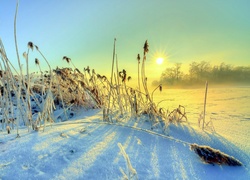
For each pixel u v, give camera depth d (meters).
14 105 3.66
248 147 2.00
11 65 2.28
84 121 2.58
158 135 2.20
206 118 3.48
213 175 1.52
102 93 3.96
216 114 3.86
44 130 2.06
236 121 3.17
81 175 1.36
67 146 1.71
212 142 2.17
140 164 1.57
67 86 4.21
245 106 4.78
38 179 1.28
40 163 1.43
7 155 1.48
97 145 1.80
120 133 2.16
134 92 3.03
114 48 2.93
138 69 3.14
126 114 3.08
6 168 1.34
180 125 2.74
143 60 3.06
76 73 4.29
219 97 7.01
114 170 1.45
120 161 1.57
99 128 2.25
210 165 1.64
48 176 1.32
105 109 2.83
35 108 3.93
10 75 2.29
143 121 2.78
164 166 1.59
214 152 1.69
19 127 2.30
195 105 5.37
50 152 1.58
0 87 2.65
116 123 2.53
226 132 2.50
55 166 1.42
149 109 2.87
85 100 4.08
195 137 2.31
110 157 1.62
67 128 2.16
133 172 1.30
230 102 5.62
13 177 1.27
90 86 4.27
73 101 4.04
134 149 1.81
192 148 1.83
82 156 1.59
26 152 1.54
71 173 1.37
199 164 1.66
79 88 4.03
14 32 2.16
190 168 1.59
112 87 3.06
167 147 1.94
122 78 3.12
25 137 1.83
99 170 1.43
